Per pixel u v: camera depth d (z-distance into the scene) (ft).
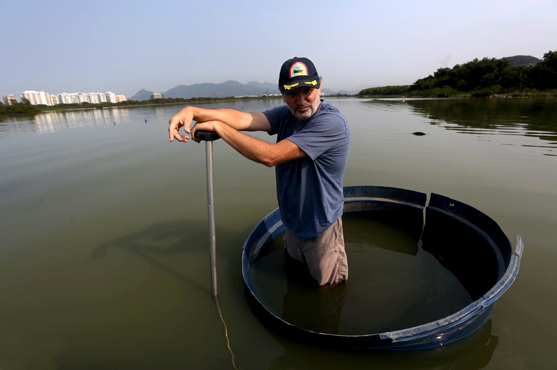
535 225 7.54
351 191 8.77
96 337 4.75
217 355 4.32
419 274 6.28
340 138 4.83
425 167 12.86
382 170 12.53
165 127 30.53
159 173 13.35
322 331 4.83
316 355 4.26
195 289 5.86
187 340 4.63
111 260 6.88
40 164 15.66
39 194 11.06
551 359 4.05
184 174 13.07
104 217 9.05
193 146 19.26
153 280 6.16
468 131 22.84
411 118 33.76
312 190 5.12
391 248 7.34
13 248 7.43
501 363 4.01
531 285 5.44
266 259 6.83
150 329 4.88
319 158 4.94
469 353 4.18
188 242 7.59
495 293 4.11
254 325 4.88
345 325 4.94
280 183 5.55
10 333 4.89
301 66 4.39
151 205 9.87
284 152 4.51
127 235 7.98
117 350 4.49
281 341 4.52
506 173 11.77
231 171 13.32
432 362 4.10
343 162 5.19
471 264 6.55
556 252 6.38
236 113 5.60
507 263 5.11
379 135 21.65
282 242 7.56
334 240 5.63
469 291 5.66
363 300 5.51
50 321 5.13
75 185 11.99
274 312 5.26
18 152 19.26
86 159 16.48
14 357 4.42
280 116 5.87
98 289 5.92
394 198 8.41
